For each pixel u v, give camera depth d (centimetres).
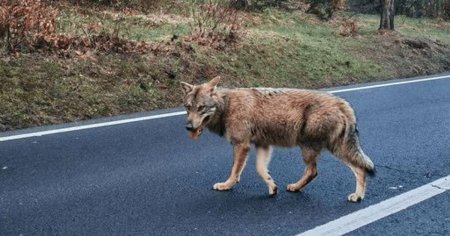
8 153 637
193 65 1145
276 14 1933
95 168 604
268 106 541
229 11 1589
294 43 1487
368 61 1547
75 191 532
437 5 2748
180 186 564
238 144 549
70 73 945
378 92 1223
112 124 809
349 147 526
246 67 1245
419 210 519
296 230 461
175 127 813
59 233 436
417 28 2286
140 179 578
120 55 1066
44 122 795
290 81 1264
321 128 526
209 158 668
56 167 599
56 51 998
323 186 582
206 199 530
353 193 554
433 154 724
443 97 1190
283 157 689
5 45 942
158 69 1070
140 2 1614
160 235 441
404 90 1270
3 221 455
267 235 449
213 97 541
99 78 967
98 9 1455
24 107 810
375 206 525
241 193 553
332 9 2103
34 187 536
